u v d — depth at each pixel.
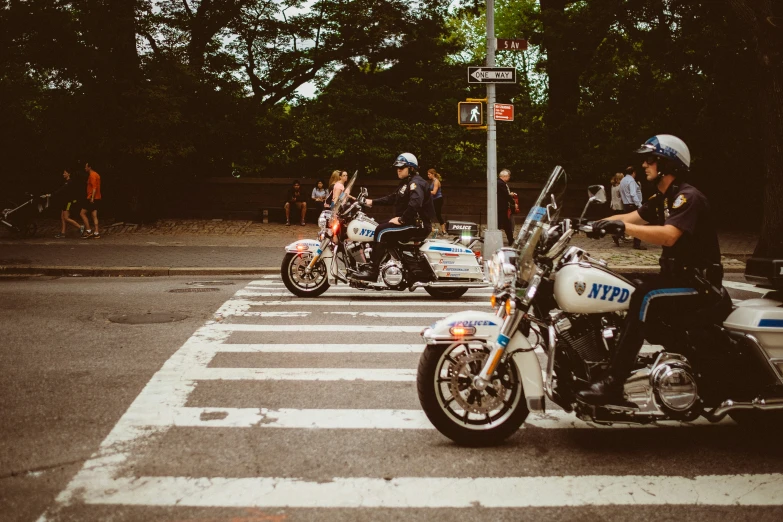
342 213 10.12
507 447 4.52
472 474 4.08
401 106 26.52
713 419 4.39
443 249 9.91
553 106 25.97
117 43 20.52
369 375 6.13
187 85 21.84
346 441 4.59
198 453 4.35
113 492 3.79
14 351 6.85
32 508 3.59
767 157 14.61
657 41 21.53
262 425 4.86
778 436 4.75
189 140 22.08
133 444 4.48
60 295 10.32
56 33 20.23
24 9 19.72
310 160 25.23
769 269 4.62
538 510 3.64
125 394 5.51
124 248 16.34
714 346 4.40
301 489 3.85
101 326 8.08
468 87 27.33
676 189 4.48
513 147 25.45
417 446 4.52
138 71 21.08
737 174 23.58
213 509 3.61
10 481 3.91
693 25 20.66
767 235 14.69
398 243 9.93
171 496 3.75
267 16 25.62
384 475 4.05
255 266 13.59
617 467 4.20
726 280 12.84
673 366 4.24
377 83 27.77
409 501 3.72
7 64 21.36
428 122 26.81
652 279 4.38
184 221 22.84
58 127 20.83
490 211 14.17
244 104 23.62
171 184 23.62
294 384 5.84
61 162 22.50
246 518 3.51
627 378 4.26
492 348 4.40
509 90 27.48
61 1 20.41
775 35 13.40
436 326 4.48
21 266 13.23
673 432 4.83
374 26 26.17
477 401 4.48
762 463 4.27
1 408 5.14
